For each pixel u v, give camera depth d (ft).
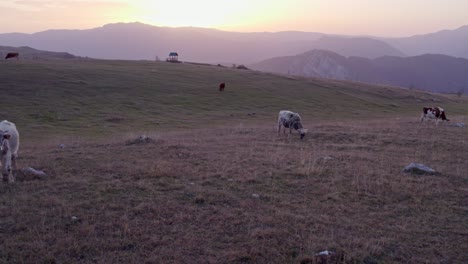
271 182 39.19
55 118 125.49
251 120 141.49
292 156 51.62
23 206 31.07
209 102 173.17
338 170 44.24
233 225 28.63
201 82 214.90
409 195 36.22
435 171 44.29
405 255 25.03
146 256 24.08
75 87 168.35
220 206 32.14
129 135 86.79
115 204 31.65
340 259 23.72
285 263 23.48
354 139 69.05
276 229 27.71
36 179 38.83
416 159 52.39
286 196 35.27
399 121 114.01
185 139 69.21
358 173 42.88
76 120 125.70
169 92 183.21
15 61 217.36
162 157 49.57
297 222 29.37
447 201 35.01
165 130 113.70
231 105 172.45
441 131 82.28
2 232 26.81
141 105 155.43
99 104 149.89
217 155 51.21
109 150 54.95
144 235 26.53
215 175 40.98
